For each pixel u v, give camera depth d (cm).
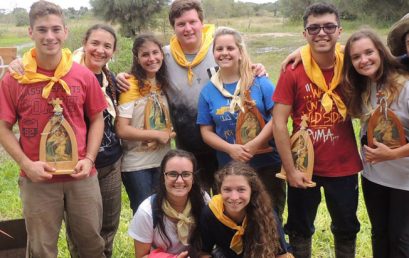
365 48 315
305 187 336
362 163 347
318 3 325
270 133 354
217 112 361
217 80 365
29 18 305
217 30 366
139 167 378
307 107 336
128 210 526
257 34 2872
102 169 361
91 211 329
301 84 334
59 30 305
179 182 327
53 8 303
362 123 337
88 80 325
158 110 378
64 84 310
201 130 374
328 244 445
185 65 383
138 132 369
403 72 321
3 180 634
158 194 337
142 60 371
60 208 324
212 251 347
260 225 326
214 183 399
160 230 336
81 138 322
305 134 336
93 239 337
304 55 335
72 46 1381
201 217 338
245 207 329
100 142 335
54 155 312
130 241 451
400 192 329
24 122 311
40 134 311
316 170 342
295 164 341
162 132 376
